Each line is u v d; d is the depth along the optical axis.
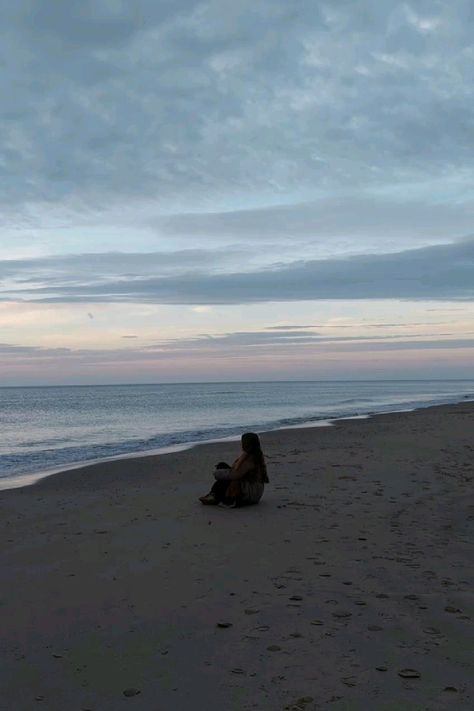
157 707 3.50
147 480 13.52
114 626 4.75
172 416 45.84
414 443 19.22
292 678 3.80
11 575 6.15
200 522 8.58
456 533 7.88
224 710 3.44
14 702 3.58
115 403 79.69
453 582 5.78
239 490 9.62
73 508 10.01
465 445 18.52
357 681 3.75
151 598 5.39
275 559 6.62
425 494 10.70
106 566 6.43
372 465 14.38
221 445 21.86
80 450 22.56
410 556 6.74
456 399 69.81
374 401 68.06
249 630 4.61
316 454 16.62
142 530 8.13
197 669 3.97
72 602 5.32
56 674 3.94
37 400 98.75
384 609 5.03
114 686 3.76
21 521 9.03
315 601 5.24
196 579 5.92
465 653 4.15
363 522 8.52
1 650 4.33
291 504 9.85
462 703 3.46
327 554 6.83
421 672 3.86
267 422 36.31
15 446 24.66
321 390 144.25
